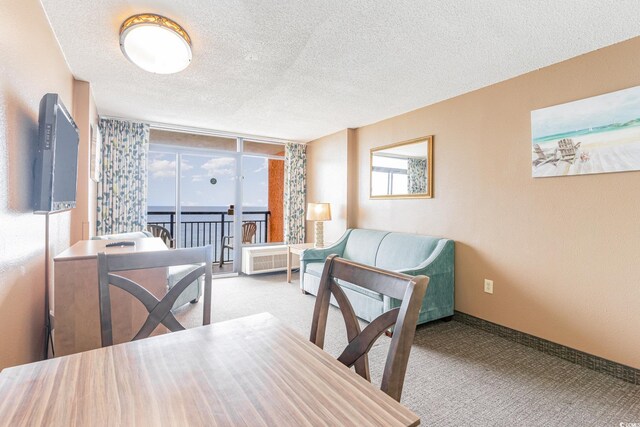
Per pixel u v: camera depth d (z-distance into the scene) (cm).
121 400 72
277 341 105
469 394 191
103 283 121
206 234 567
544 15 183
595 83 222
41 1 174
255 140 509
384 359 234
